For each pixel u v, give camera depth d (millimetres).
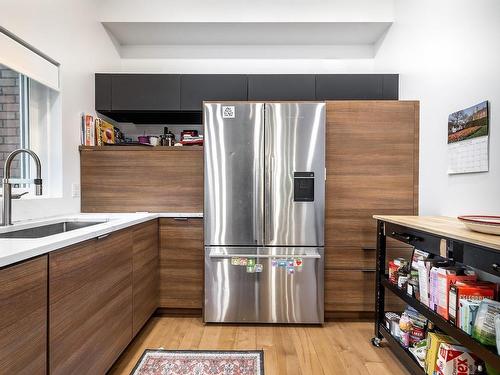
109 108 2697
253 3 2812
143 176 2430
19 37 1745
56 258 1090
